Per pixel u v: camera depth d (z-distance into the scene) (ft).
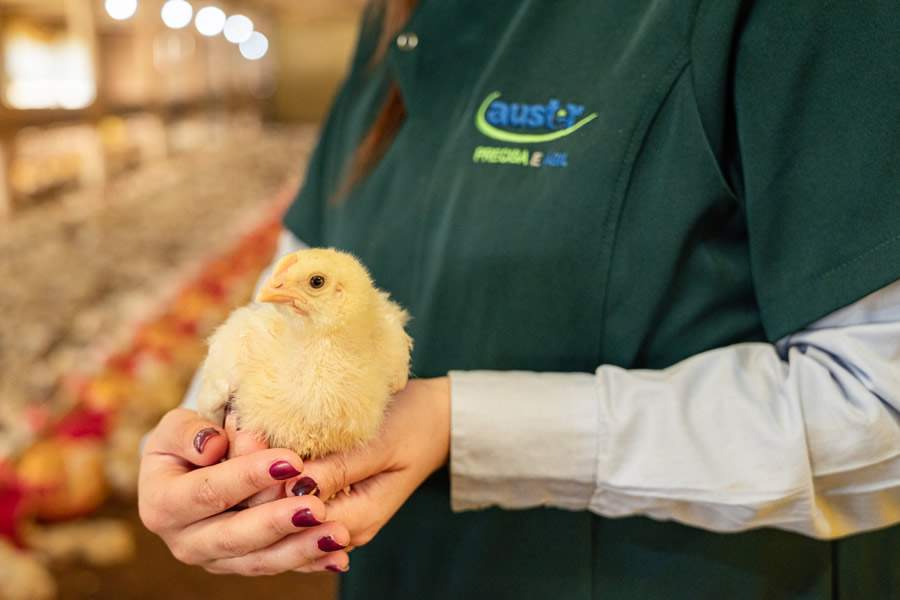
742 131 2.37
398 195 3.06
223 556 1.93
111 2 11.10
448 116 3.00
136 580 5.96
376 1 3.56
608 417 2.34
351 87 3.65
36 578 5.25
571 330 2.66
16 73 8.57
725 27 2.34
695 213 2.47
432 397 2.35
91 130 11.04
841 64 2.19
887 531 2.75
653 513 2.41
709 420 2.30
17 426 5.92
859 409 2.16
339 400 1.89
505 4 2.95
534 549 2.79
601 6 2.70
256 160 19.90
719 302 2.58
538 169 2.68
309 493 1.89
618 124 2.53
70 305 7.91
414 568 2.99
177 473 2.06
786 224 2.34
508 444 2.35
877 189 2.16
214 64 21.65
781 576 2.68
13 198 9.51
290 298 1.87
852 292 2.19
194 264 10.17
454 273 2.77
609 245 2.57
